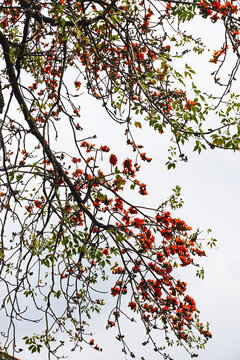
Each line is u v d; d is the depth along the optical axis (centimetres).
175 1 475
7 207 513
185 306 561
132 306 578
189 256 587
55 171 533
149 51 589
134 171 527
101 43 596
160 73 513
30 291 521
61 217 498
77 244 507
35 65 675
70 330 597
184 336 566
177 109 515
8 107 514
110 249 561
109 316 576
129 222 571
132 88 523
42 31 574
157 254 574
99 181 534
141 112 516
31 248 499
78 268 579
